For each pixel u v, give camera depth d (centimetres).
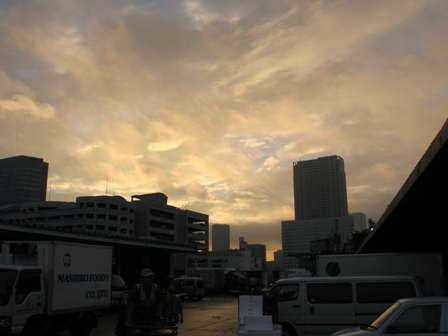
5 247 1459
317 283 1294
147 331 692
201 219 14525
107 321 2175
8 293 1234
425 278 1681
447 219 2033
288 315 1281
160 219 12750
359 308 1248
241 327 901
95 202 11412
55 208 12531
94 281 1652
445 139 1035
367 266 1738
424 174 1311
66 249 1495
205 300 4266
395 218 2023
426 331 729
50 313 1383
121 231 11612
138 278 4556
